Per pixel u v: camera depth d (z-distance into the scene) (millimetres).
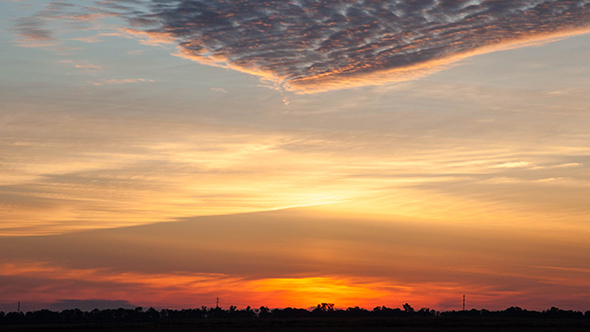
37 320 108688
